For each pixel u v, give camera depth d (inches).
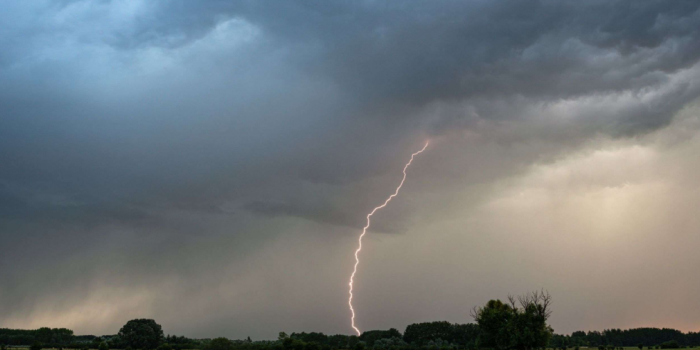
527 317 4249.5
